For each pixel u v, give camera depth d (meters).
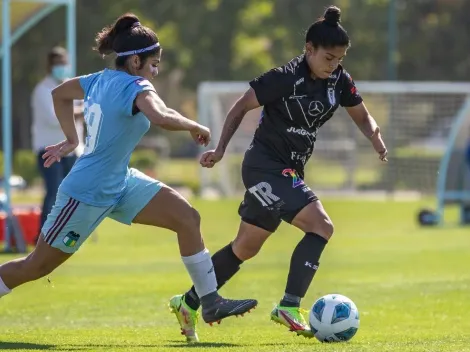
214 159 24.81
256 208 25.05
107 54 23.05
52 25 146.25
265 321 30.03
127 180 23.11
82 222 22.66
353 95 25.69
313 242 24.19
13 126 151.12
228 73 145.50
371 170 104.69
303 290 24.16
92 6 144.00
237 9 145.88
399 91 100.38
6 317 30.86
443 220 77.00
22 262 23.28
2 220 53.72
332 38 23.81
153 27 142.12
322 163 104.81
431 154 102.81
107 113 22.08
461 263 46.66
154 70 22.84
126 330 27.38
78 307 33.06
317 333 23.56
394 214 82.62
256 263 46.75
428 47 155.62
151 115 21.42
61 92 23.52
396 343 22.58
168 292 36.78
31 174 124.31
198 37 145.00
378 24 153.25
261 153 24.95
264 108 25.06
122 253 51.53
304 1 150.12
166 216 23.16
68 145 24.25
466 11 156.38
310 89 24.47
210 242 55.56
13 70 147.75
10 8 54.53
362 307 32.66
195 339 24.67
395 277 41.12
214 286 23.56
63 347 22.72
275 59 145.88
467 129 100.75
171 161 152.25
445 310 31.91
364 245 56.56
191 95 161.25
